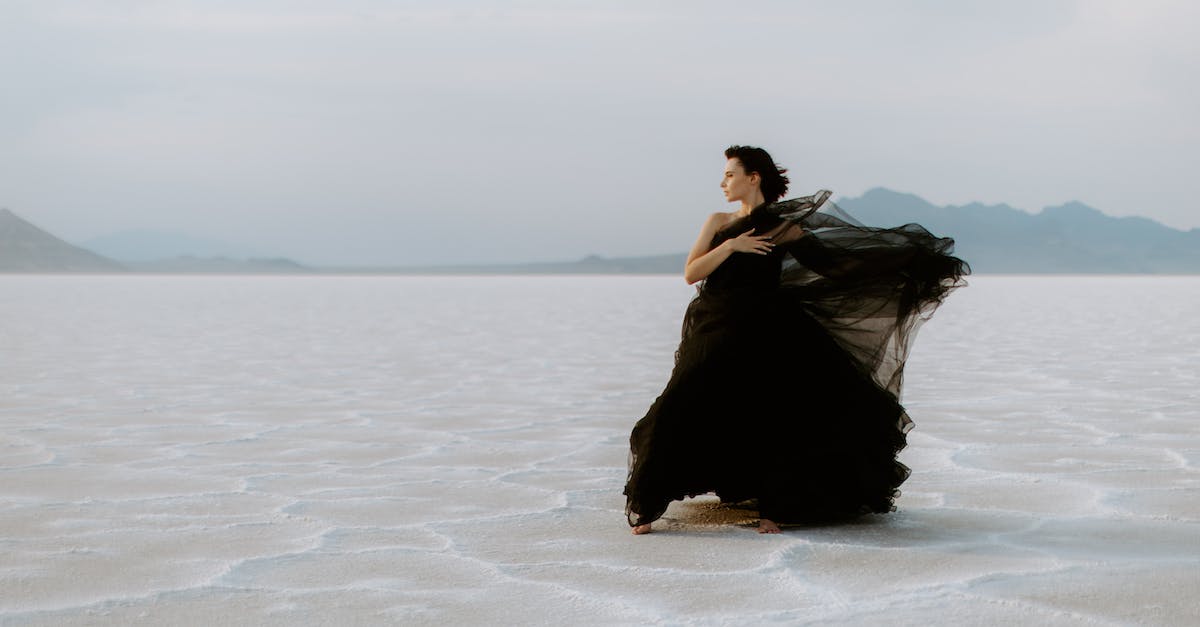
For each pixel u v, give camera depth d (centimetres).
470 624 317
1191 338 1719
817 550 403
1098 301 3925
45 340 1677
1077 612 324
